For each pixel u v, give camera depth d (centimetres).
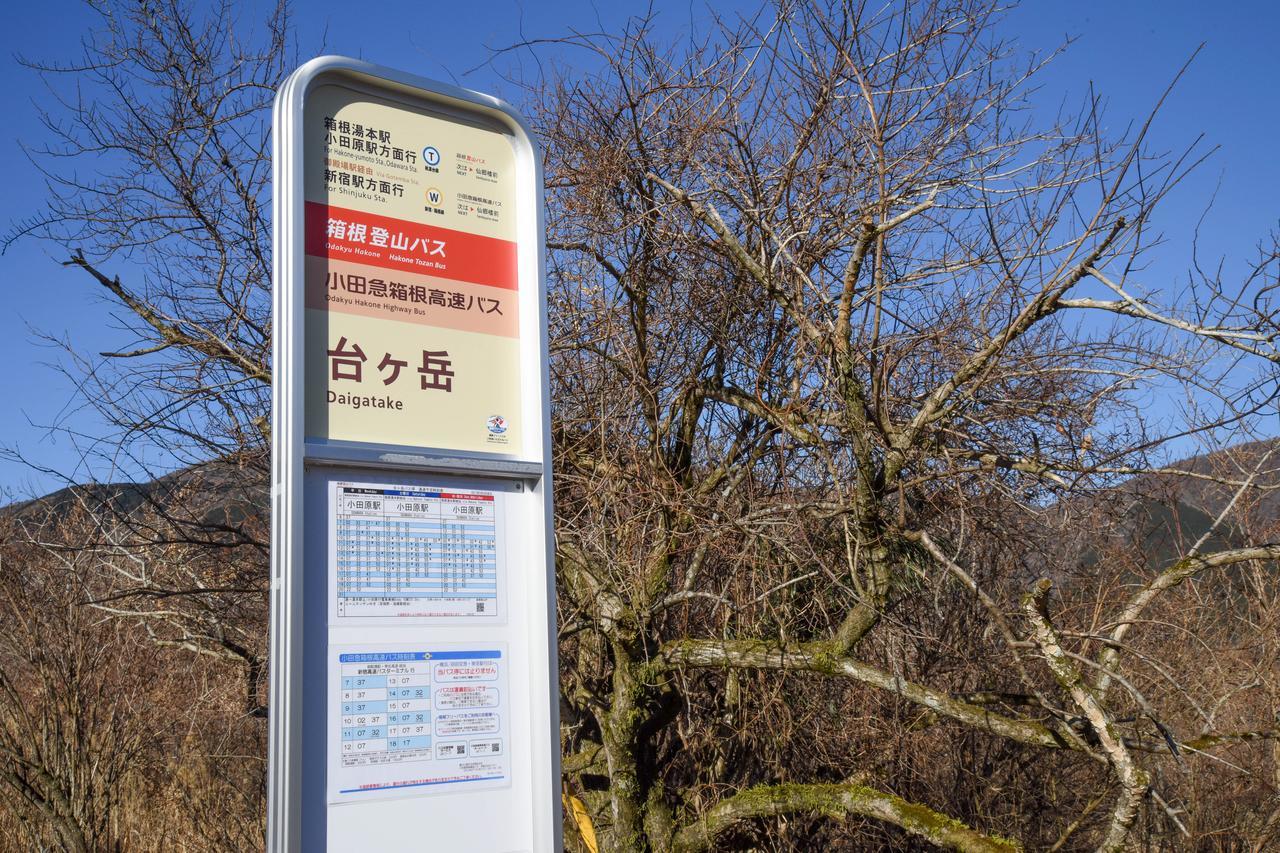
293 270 306
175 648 852
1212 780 690
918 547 535
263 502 702
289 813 281
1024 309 449
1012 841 440
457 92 347
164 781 893
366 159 334
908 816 468
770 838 595
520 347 348
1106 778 620
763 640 530
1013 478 524
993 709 549
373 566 310
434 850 304
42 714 863
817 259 551
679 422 614
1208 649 598
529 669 327
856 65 509
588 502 570
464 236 345
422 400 328
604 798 638
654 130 583
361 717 301
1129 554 643
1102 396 511
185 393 655
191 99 654
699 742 623
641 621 548
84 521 801
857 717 597
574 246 604
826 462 504
